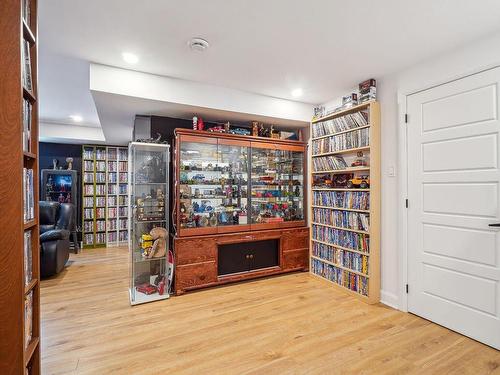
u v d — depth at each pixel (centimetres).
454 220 227
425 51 232
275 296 300
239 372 175
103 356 191
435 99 242
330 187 343
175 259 303
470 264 217
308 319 247
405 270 264
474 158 215
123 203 593
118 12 179
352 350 200
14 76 105
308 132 412
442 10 178
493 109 204
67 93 343
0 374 104
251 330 227
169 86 287
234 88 322
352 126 310
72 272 389
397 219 271
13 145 105
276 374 173
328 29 200
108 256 486
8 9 105
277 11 179
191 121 366
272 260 370
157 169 314
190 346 204
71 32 203
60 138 513
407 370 178
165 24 193
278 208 394
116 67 263
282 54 238
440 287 237
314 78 291
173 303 281
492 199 204
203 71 274
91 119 473
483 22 191
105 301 285
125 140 532
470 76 217
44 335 218
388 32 204
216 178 355
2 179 104
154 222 310
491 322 204
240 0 168
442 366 182
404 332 225
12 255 105
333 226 331
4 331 104
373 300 282
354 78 292
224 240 329
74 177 539
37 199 139
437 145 240
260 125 384
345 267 314
